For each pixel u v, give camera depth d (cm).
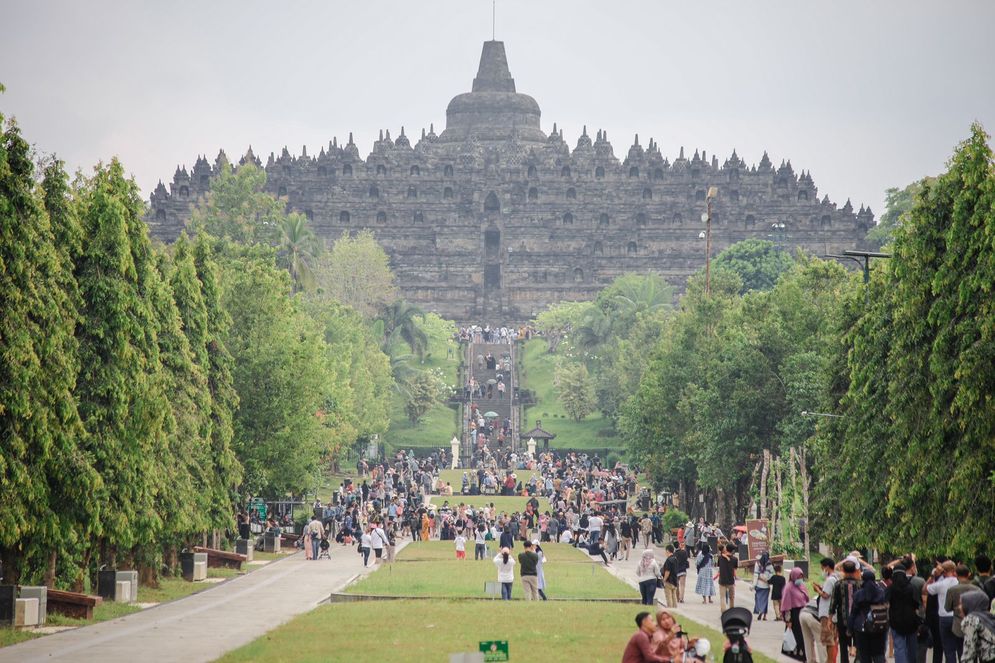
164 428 8050
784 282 12400
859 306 8850
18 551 6812
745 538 10444
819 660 5097
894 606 4556
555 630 5788
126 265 7400
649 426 14362
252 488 10856
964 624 3956
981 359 6294
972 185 6619
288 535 12769
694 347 13762
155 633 5884
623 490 16425
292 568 10175
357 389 18300
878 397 7512
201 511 8906
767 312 12406
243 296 11038
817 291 11781
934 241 6881
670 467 13788
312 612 6606
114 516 7131
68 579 6888
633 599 7506
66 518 6731
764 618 6700
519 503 16675
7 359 6203
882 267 8888
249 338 10944
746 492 12256
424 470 18625
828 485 8450
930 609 4697
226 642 5534
